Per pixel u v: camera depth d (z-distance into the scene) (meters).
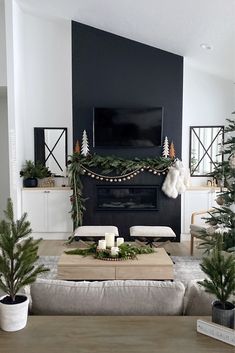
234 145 2.97
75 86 5.64
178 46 5.23
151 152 5.69
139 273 3.43
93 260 3.50
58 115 5.94
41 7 5.32
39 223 5.68
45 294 1.60
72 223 5.70
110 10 4.73
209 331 1.32
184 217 5.72
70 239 5.43
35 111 5.93
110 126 5.53
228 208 3.09
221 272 1.40
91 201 5.65
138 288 1.62
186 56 5.55
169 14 4.26
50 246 5.34
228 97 5.93
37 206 5.65
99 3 4.60
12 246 1.39
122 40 5.59
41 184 5.95
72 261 3.47
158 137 5.55
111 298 1.59
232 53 4.80
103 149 5.68
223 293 1.39
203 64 5.62
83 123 5.66
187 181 5.57
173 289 1.60
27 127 5.94
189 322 1.44
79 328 1.38
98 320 1.45
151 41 5.39
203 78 5.93
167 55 5.61
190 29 4.49
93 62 5.61
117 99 5.65
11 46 5.07
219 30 4.23
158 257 3.64
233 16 3.80
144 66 5.62
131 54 5.61
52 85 5.91
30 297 1.64
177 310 1.59
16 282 1.40
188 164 6.02
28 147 5.95
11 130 5.18
